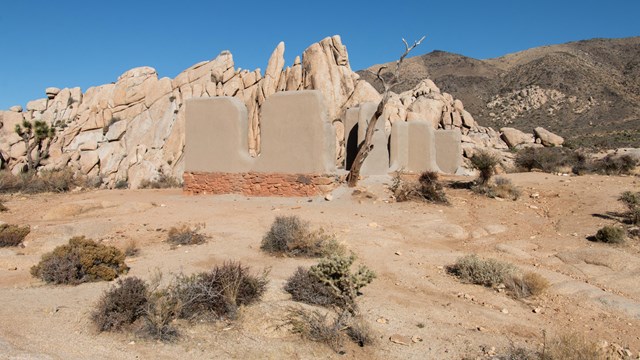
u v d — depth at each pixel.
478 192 17.61
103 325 6.31
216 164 19.06
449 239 12.56
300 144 17.59
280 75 37.91
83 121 44.31
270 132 18.05
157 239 12.08
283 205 16.19
